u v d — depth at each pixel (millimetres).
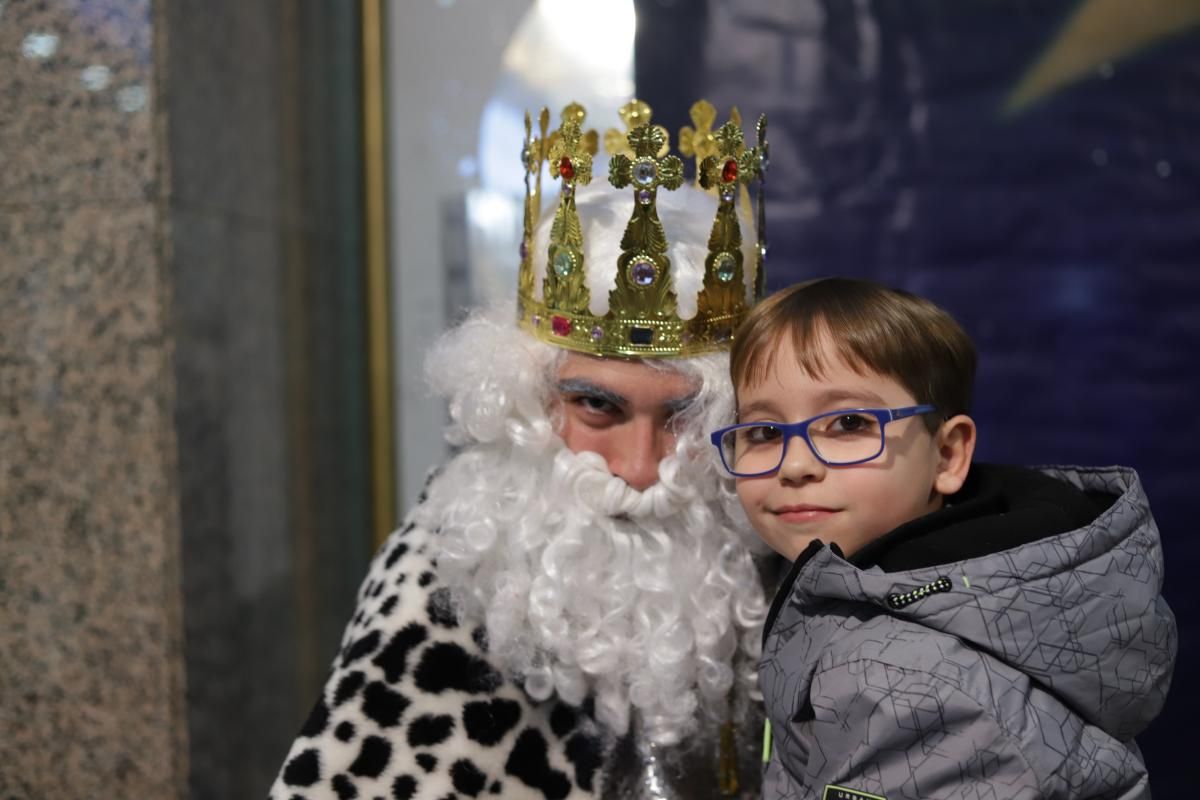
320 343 2020
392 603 1041
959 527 867
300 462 1913
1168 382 1854
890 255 1876
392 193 2020
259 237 1723
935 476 966
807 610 891
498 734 1015
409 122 2000
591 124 1928
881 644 798
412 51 1988
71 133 1374
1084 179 1834
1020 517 866
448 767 972
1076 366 1868
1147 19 1799
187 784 1409
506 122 1973
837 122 1866
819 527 916
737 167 1075
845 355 904
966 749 739
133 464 1388
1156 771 1915
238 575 1620
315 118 2000
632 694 1036
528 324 1117
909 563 849
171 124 1391
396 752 961
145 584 1392
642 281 1015
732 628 1103
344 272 2096
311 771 931
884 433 902
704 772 1128
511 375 1078
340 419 2107
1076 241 1845
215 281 1536
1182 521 1875
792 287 1003
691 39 1884
